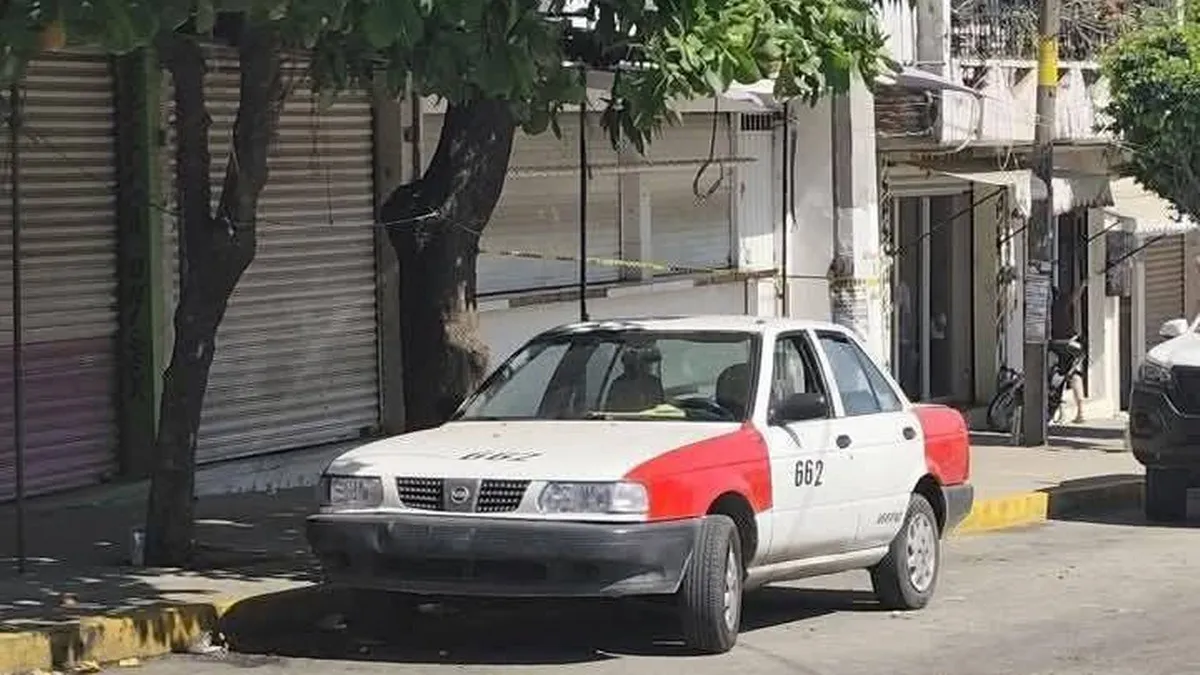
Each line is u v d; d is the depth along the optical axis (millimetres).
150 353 13523
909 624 10570
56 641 8844
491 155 11641
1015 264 23656
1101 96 22625
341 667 9125
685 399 9789
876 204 20453
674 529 8797
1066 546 14508
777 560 9703
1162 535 15266
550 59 8969
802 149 20141
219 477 13984
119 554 11234
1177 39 19766
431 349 11672
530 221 16891
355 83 10086
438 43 8570
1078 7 23203
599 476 8641
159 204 13398
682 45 9672
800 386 10219
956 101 20406
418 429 11727
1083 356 24266
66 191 13039
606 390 9930
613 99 10500
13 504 12820
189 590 10094
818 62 10375
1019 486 17250
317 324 14906
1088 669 9281
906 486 10781
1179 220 23984
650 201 18375
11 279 12680
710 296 19281
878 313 20516
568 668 9047
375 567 8891
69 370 13164
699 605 9070
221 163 14031
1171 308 28594
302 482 14664
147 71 13297
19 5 6953
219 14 9219
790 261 20281
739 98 18141
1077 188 21984
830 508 10039
